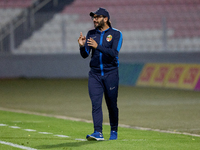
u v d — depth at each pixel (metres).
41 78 88.94
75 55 88.81
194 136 24.98
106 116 36.66
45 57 89.94
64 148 20.00
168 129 29.11
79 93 59.25
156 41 92.75
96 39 22.00
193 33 94.06
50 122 31.97
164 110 40.78
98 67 21.80
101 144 21.11
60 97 54.19
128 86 72.00
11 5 104.38
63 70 89.69
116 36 21.91
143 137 24.44
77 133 26.20
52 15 97.38
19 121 32.47
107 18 21.98
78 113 38.94
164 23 86.56
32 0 105.62
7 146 20.78
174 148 20.23
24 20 96.56
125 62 79.94
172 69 67.00
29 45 95.38
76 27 98.06
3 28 93.94
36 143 21.72
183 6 102.62
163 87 67.25
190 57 82.19
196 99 50.59
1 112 39.22
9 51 91.25
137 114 38.00
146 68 72.25
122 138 23.92
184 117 35.69
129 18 98.56
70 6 104.06
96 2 105.00
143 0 104.69
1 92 61.50
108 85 21.88
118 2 104.88
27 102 48.84
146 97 53.78
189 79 63.31
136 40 93.69
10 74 90.88
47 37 96.38
